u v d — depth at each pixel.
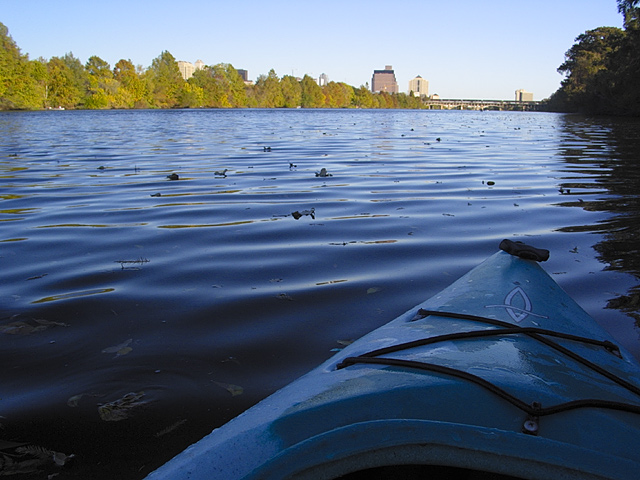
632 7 39.66
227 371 2.86
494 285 2.59
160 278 4.27
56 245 5.21
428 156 12.73
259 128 28.59
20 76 72.19
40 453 2.22
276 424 1.40
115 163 11.83
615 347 2.12
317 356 3.03
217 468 1.30
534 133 23.16
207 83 103.81
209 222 6.05
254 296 3.89
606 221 5.97
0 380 2.78
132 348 3.12
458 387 1.46
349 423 1.37
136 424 2.40
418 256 4.79
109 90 87.88
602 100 50.25
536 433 1.32
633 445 1.32
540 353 1.78
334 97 132.50
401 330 2.20
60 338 3.24
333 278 4.25
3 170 10.73
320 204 6.93
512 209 6.62
